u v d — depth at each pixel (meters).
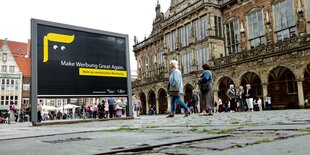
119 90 15.63
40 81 13.05
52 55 13.55
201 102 11.89
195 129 4.12
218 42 35.22
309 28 26.70
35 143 3.27
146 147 2.33
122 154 2.09
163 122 7.48
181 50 40.06
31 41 13.03
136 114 23.78
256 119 6.68
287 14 28.62
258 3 31.53
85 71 14.49
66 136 4.01
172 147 2.33
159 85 44.41
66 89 13.76
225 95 35.53
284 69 29.09
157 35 49.97
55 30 13.79
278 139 2.42
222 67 32.09
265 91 27.12
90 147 2.55
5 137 4.43
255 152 1.69
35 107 12.75
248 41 32.69
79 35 14.56
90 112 34.50
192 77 37.31
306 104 25.31
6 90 60.03
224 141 2.50
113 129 5.09
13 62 61.41
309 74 27.98
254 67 28.36
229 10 35.34
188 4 40.03
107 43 15.55
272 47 26.75
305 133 2.75
